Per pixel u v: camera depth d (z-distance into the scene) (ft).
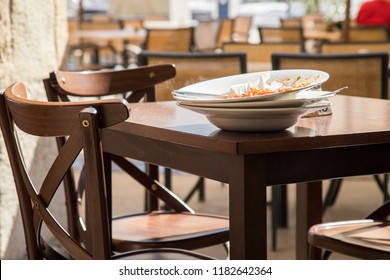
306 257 9.41
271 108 6.02
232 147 5.69
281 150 5.81
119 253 7.54
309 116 7.06
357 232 7.54
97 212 5.92
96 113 5.74
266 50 17.56
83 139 5.82
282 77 7.15
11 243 10.91
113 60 40.16
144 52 14.17
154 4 47.98
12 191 10.85
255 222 5.98
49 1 11.42
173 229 8.42
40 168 11.40
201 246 8.08
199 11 62.39
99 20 45.06
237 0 60.08
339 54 13.32
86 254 6.32
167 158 6.76
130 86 9.55
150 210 9.65
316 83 6.27
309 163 6.15
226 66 13.85
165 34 26.35
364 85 13.39
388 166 6.51
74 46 34.12
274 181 6.04
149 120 7.02
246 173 5.89
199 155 6.34
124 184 17.88
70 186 8.94
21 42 10.88
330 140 5.97
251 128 6.09
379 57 13.28
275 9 60.08
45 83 8.80
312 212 9.39
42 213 6.61
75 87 9.02
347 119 6.88
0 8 10.48
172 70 9.86
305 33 33.30
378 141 6.15
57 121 5.98
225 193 17.06
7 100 6.56
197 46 34.63
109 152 7.68
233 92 6.48
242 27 42.32
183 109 7.89
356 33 23.81
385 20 26.55
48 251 7.20
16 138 6.85
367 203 15.94
